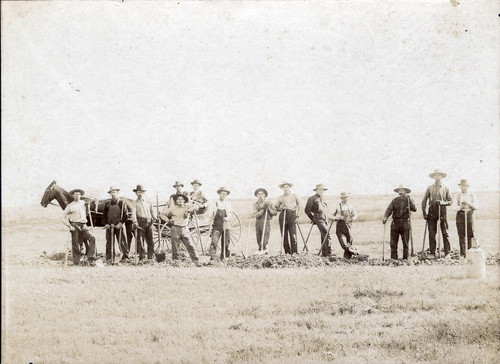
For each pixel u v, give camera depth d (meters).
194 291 11.75
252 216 14.66
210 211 14.38
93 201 14.20
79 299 11.66
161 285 12.07
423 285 11.85
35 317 10.73
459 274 12.43
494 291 11.55
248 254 14.70
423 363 9.13
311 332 10.01
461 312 10.91
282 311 10.98
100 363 9.52
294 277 12.54
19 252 13.29
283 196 14.39
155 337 10.16
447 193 13.81
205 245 15.42
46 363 9.74
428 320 10.38
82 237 13.87
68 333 10.47
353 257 14.05
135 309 10.91
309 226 15.09
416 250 14.13
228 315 10.66
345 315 10.66
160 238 15.48
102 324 10.58
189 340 9.90
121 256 14.57
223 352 9.52
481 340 10.00
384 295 11.63
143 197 14.26
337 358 9.18
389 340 9.86
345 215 14.18
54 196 13.56
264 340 9.85
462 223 13.75
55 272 12.71
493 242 13.70
